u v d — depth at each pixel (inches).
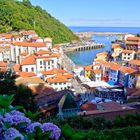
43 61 2876.5
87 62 4350.4
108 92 2369.6
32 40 3983.8
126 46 4581.7
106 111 1059.3
